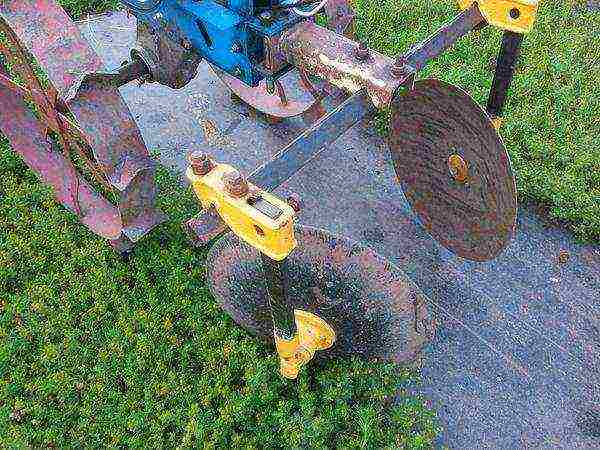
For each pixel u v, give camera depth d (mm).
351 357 1123
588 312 1279
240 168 1564
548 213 1430
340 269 990
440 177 1137
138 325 1236
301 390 1120
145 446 1098
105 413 1137
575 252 1372
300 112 1523
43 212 1402
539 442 1126
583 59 1715
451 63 1704
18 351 1214
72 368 1187
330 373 1146
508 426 1145
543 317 1274
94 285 1285
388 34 1825
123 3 1170
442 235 1222
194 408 1115
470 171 1064
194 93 1719
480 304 1295
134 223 1229
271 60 1017
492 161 998
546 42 1765
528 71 1671
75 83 1056
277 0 999
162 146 1602
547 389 1183
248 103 1632
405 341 1040
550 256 1365
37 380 1174
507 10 948
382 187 1500
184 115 1671
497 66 1049
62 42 1069
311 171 1532
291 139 1614
